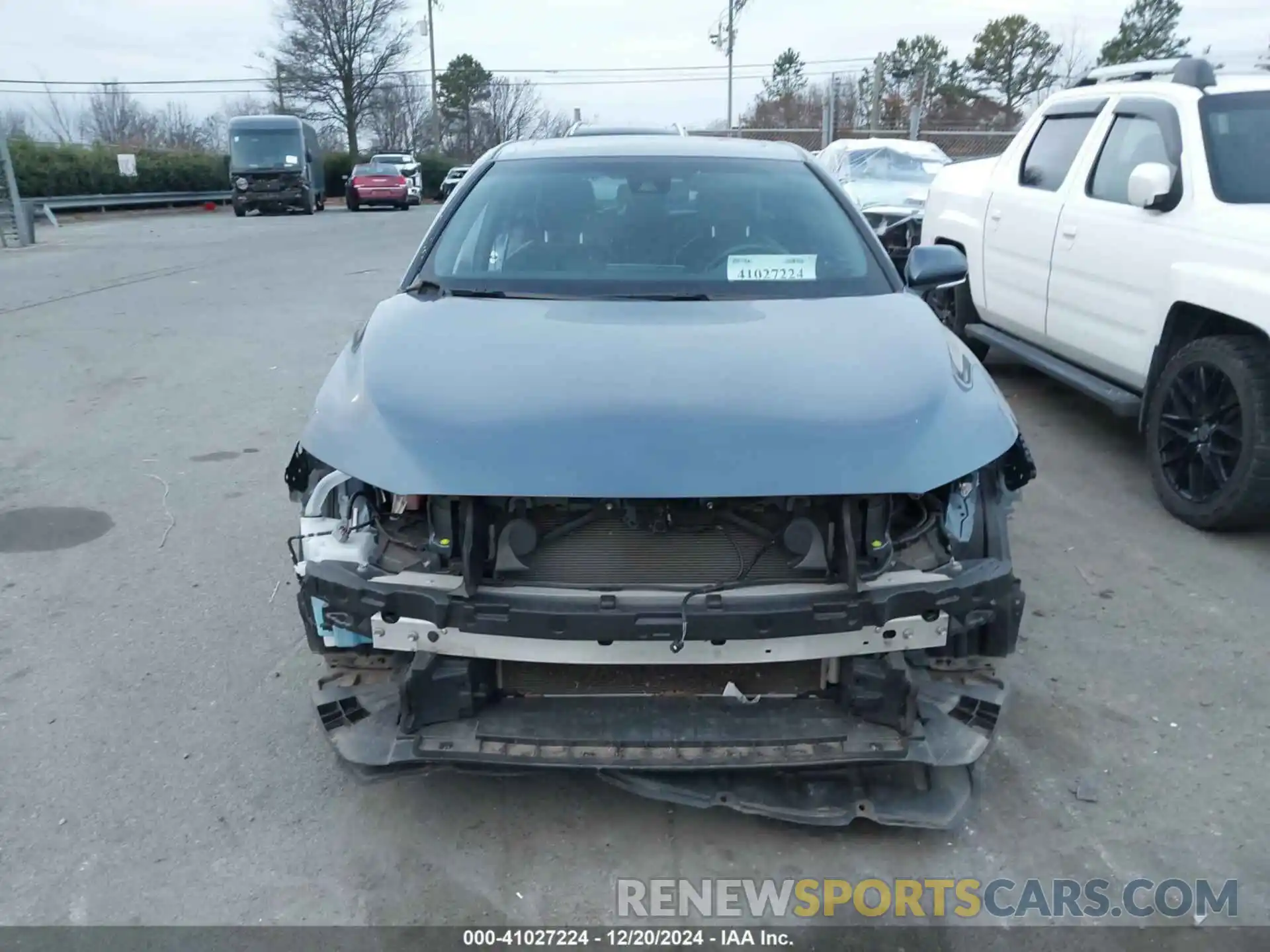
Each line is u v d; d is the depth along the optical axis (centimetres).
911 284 379
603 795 306
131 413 704
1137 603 422
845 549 259
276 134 3131
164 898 266
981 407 290
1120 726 337
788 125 4516
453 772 302
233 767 319
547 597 259
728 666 281
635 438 258
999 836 288
